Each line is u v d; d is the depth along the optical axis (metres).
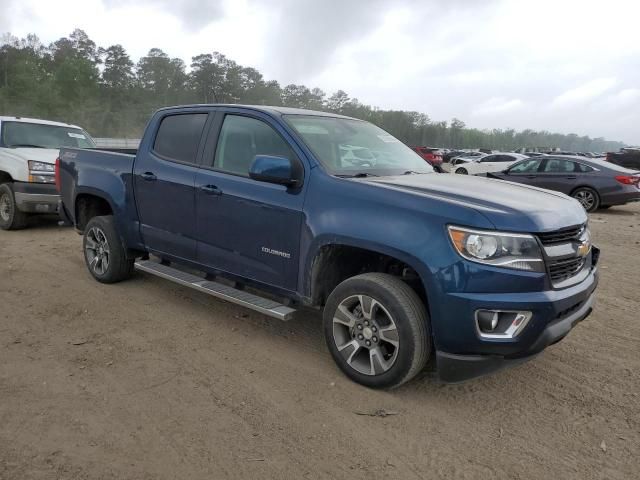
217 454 2.76
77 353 3.96
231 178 4.16
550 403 3.41
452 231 3.03
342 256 3.76
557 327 3.09
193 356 3.96
